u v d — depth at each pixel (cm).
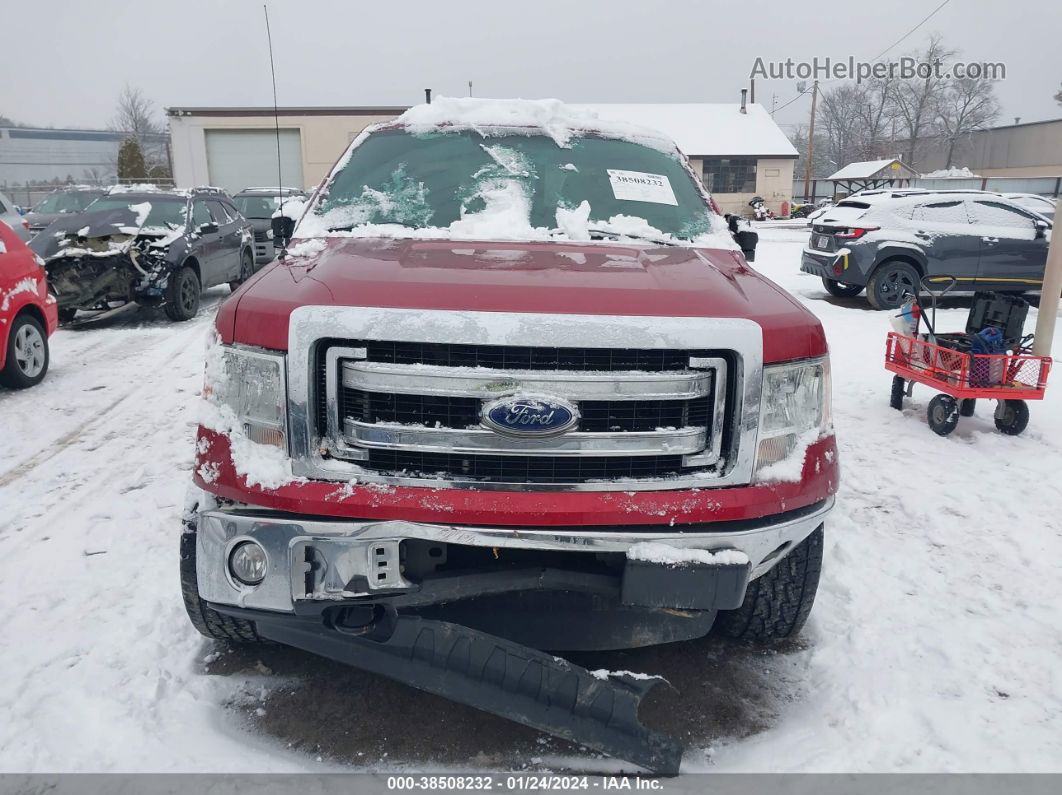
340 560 239
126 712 275
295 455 243
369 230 339
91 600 349
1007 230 1167
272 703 286
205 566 252
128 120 6366
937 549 412
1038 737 271
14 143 7231
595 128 418
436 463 243
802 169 8188
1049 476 510
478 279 261
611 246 329
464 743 268
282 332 244
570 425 237
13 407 651
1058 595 366
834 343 923
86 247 983
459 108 417
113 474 504
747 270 319
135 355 846
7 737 261
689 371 246
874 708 286
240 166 3688
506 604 268
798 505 259
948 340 615
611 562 254
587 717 250
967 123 6794
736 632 325
